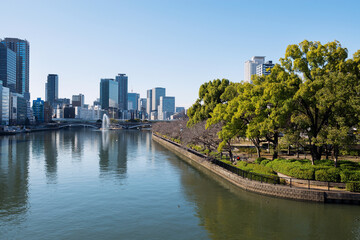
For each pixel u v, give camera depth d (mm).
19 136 162000
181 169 57844
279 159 41844
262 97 40062
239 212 30609
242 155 59750
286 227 26297
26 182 45906
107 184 44531
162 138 130375
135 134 199750
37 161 67938
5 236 25359
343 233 24750
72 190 40844
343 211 29141
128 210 32156
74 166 61344
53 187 42656
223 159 53812
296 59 37531
